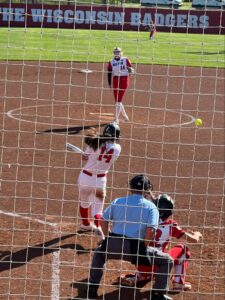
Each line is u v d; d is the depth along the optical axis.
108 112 37.19
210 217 20.92
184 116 37.00
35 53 56.12
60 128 32.56
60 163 26.27
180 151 29.19
